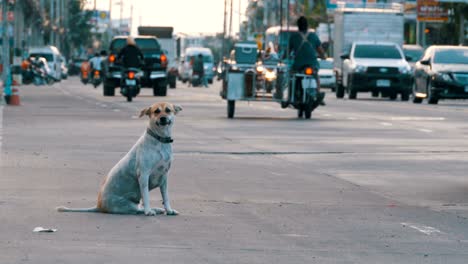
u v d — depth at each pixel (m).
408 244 9.05
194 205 11.28
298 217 10.55
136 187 10.51
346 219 10.46
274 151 17.77
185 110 31.83
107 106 33.88
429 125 25.16
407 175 14.55
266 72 27.42
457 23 73.12
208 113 30.03
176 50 79.06
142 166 10.35
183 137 20.50
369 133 22.20
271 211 10.95
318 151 17.88
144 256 8.27
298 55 27.41
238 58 30.28
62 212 10.57
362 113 31.27
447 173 14.84
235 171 14.71
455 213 11.02
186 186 12.95
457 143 19.75
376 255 8.51
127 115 28.30
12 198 11.63
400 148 18.59
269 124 25.02
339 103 40.00
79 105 34.53
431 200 12.04
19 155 16.59
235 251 8.56
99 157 16.38
